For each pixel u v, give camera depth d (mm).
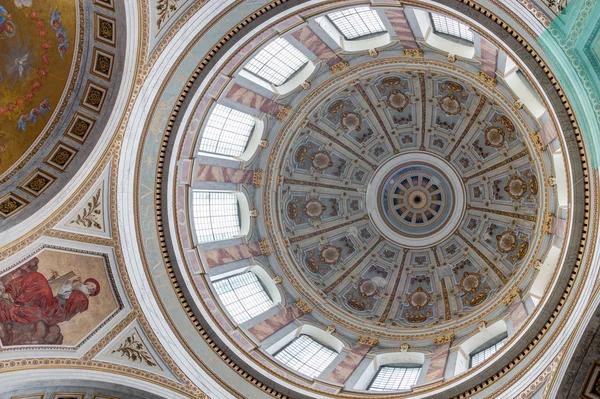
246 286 22562
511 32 13227
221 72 17609
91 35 15750
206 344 17828
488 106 24750
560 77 12883
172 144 17844
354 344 22531
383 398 16828
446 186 27328
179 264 18297
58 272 16188
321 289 25438
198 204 21938
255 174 23750
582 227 14172
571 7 11742
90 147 16547
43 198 16031
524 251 24141
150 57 16312
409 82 25125
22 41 15438
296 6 16266
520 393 14656
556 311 14875
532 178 24328
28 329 15281
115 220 17188
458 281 25812
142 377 16422
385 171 27766
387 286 26625
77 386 15766
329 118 26203
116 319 16812
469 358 19266
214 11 16094
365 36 21703
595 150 13047
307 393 17422
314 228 26875
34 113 15969
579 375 13078
